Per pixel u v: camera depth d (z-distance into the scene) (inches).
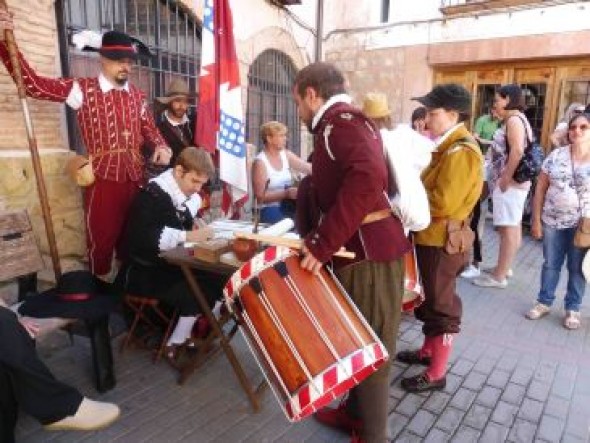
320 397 60.7
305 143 308.2
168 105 156.3
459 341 127.6
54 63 136.2
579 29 254.4
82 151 156.2
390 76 315.6
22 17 124.4
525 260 205.9
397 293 72.9
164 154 130.4
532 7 264.2
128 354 113.1
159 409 93.8
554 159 137.2
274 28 255.9
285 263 66.5
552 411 97.8
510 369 113.8
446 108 94.3
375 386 74.6
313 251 65.1
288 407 63.2
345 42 325.7
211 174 106.7
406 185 73.5
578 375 112.0
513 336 131.9
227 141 158.7
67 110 150.3
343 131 65.4
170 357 108.9
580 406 99.9
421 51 302.4
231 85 157.1
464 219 96.2
